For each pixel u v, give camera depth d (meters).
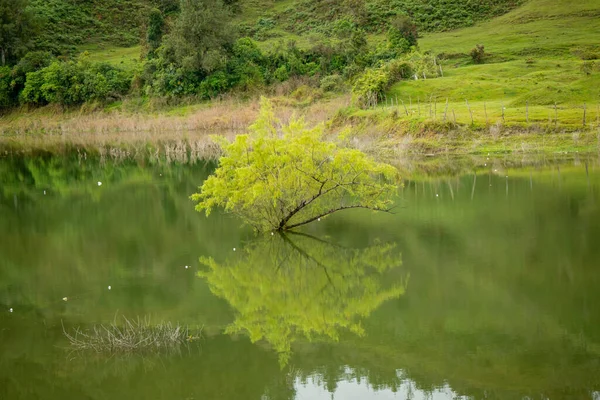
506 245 21.64
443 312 16.50
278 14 127.75
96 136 71.00
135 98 85.12
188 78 83.38
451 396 12.44
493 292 17.67
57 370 13.98
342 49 85.81
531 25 98.25
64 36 116.25
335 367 13.85
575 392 12.32
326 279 19.64
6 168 46.62
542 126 41.91
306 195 23.97
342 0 124.88
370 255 21.59
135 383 13.37
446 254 21.19
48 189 36.94
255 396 12.78
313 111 62.88
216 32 85.44
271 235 24.56
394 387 12.87
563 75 59.53
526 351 14.08
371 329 15.80
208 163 45.44
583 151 38.19
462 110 47.88
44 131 79.44
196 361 14.30
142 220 28.25
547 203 26.91
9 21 97.56
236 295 18.55
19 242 24.98
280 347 14.92
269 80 84.56
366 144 45.09
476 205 27.61
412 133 45.12
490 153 40.34
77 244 24.53
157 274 20.61
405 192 31.30
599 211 25.06
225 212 27.27
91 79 86.19
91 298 18.45
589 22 95.62
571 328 15.15
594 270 18.81
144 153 52.22
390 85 59.03
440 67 66.06
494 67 68.75
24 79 89.75
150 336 15.32
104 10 129.75
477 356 14.01
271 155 22.80
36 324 16.58
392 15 112.81
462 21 109.75
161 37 96.38
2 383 13.44
